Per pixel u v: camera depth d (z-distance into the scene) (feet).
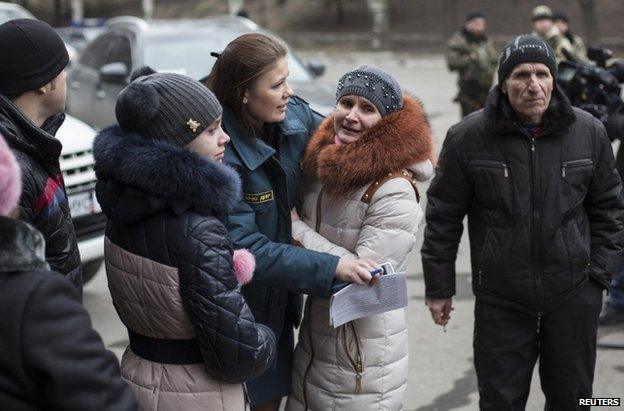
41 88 8.13
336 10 113.19
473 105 32.96
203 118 7.38
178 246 7.06
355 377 9.09
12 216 5.63
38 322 5.32
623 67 15.23
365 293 8.50
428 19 104.47
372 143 8.73
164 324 7.32
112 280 7.61
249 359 7.24
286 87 8.95
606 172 9.96
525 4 99.76
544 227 9.68
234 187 7.21
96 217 16.92
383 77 8.91
